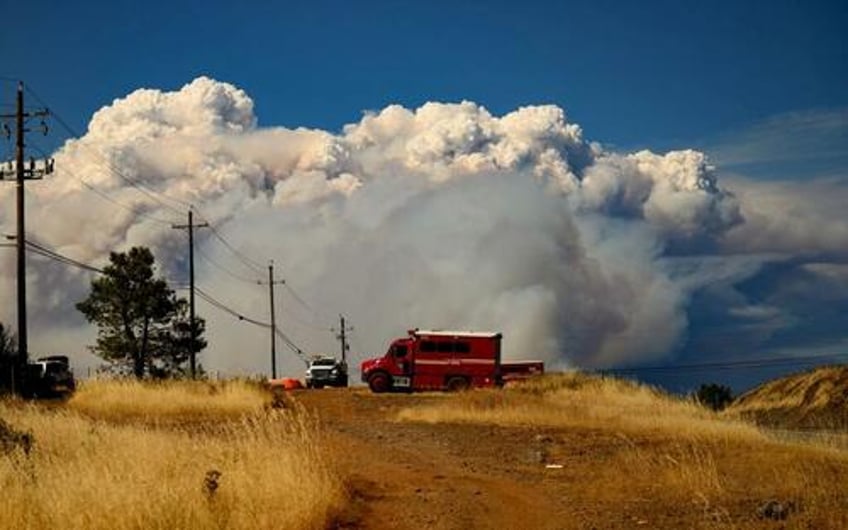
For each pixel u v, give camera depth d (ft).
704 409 117.39
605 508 46.85
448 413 96.94
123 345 210.18
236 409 100.83
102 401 102.47
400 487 51.11
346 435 78.89
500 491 51.57
